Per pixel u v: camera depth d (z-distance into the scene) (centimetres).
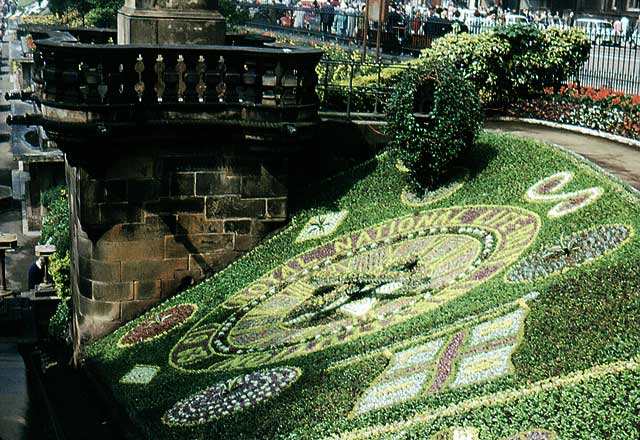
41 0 8444
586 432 1095
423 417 1266
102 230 2114
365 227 2108
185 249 2169
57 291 2628
